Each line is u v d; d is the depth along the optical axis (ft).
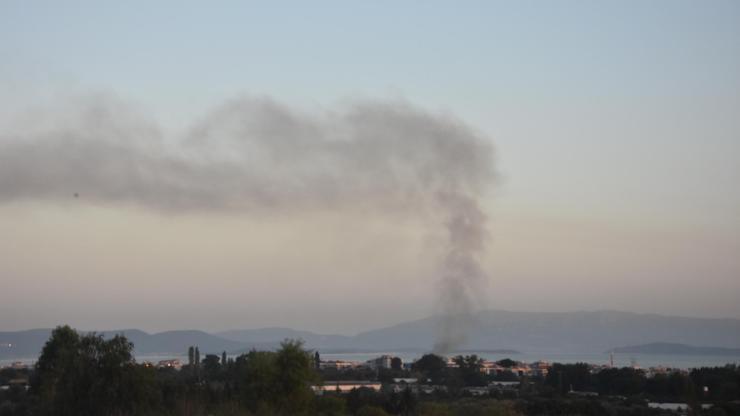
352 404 265.13
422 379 432.66
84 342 196.85
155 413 188.03
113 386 187.42
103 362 191.42
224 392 232.12
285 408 217.15
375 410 243.60
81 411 185.26
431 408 247.50
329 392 295.69
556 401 295.28
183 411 192.54
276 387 222.07
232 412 196.65
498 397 329.93
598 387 391.86
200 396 211.00
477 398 314.96
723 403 281.33
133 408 186.60
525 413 273.13
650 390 367.25
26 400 238.27
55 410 187.93
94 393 186.19
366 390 333.83
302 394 224.12
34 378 260.62
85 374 189.26
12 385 302.45
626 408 288.51
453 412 243.81
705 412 269.64
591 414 274.36
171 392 212.23
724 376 362.74
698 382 358.64
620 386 379.35
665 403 318.24
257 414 202.49
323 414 228.84
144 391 191.52
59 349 230.27
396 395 277.64
